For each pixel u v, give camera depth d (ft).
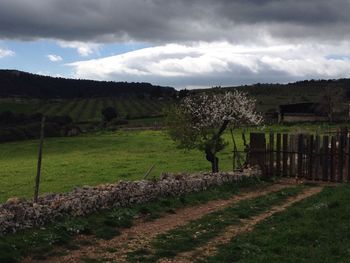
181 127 98.02
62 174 118.32
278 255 38.70
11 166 142.61
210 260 38.45
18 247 39.63
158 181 67.00
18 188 97.14
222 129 98.43
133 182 63.21
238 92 102.99
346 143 88.43
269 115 351.46
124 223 50.83
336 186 81.41
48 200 51.88
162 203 61.77
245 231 48.80
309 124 286.05
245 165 97.50
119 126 311.68
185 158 146.00
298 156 92.48
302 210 57.00
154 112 456.86
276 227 48.73
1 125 271.90
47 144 221.46
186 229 49.55
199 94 102.83
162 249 41.86
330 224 48.03
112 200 56.85
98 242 43.91
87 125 324.80
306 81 602.03
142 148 187.62
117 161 144.36
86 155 171.42
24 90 607.78
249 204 63.82
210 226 50.96
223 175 81.05
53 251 40.42
